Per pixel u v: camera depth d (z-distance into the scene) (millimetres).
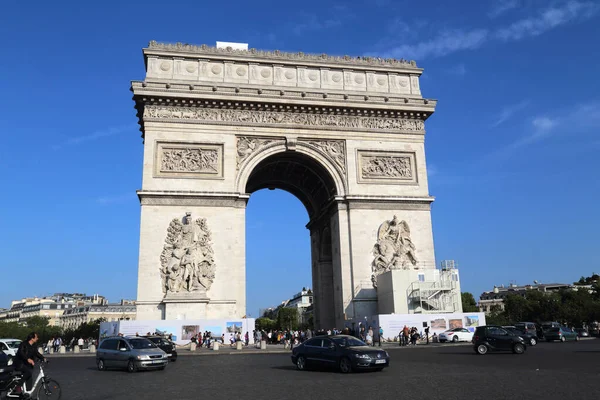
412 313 76188
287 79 86062
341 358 40750
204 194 78000
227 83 83562
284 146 83000
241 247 78125
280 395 28719
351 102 85188
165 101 80000
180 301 73000
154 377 40031
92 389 33250
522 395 26547
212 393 30062
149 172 77375
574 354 54250
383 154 86375
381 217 83500
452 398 26312
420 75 91438
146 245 74875
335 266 84125
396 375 37312
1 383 27016
